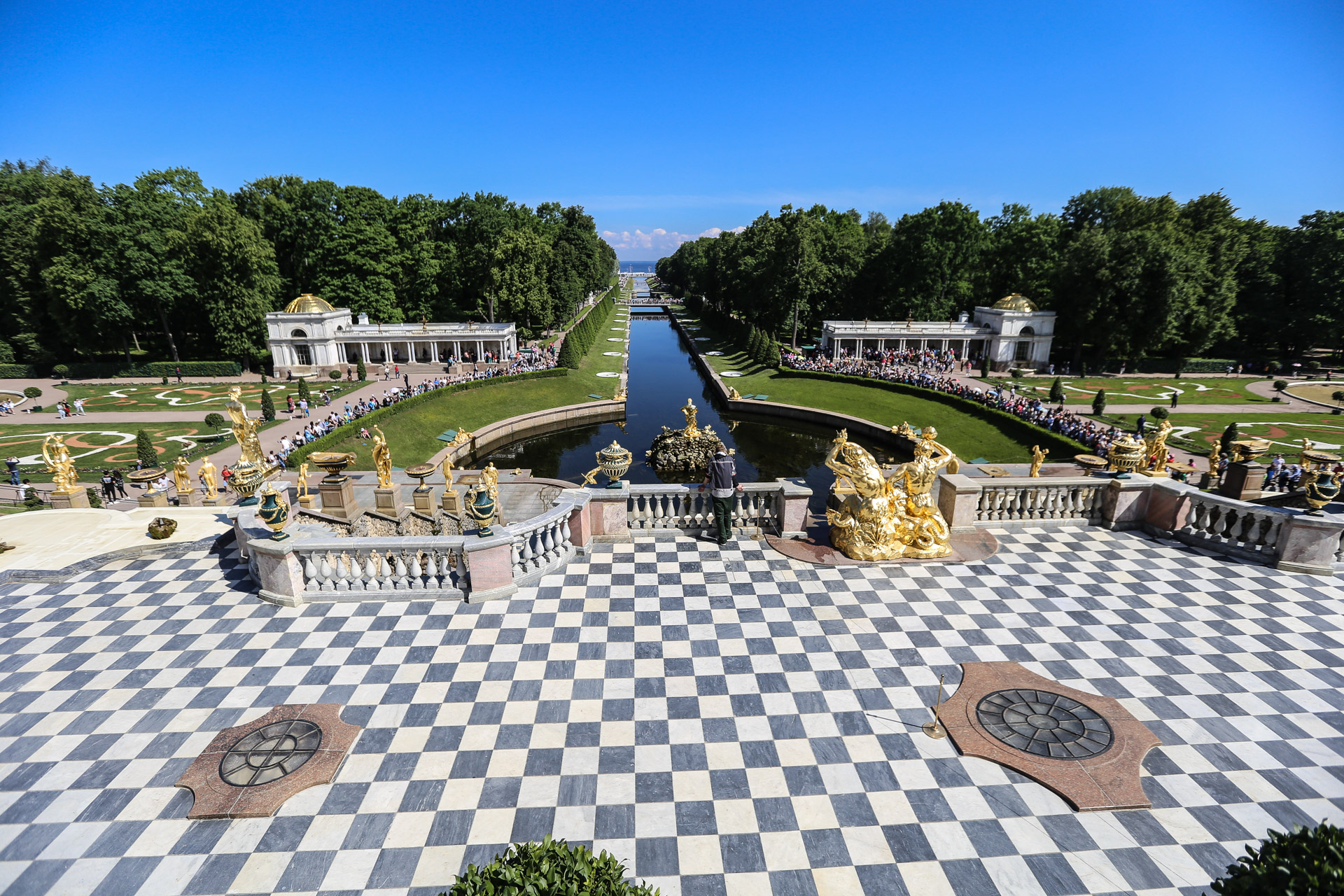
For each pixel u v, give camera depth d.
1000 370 74.44
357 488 23.36
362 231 80.56
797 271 83.94
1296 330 70.75
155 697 10.76
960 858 7.86
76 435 47.41
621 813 8.51
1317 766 9.19
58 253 67.56
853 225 108.50
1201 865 7.72
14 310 72.00
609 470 16.73
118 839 8.15
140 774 9.17
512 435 57.41
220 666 11.60
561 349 72.69
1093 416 50.75
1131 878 7.57
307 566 13.78
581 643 12.24
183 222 74.88
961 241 83.75
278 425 49.88
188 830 8.28
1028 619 12.95
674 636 12.46
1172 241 69.69
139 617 13.24
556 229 109.06
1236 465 19.75
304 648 12.11
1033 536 16.88
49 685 11.09
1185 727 9.94
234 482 15.98
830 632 12.55
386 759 9.44
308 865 7.77
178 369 71.06
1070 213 88.25
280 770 9.12
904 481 15.79
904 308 87.12
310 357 74.88
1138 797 8.65
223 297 71.81
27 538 17.25
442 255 95.44
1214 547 15.92
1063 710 10.27
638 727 10.08
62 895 7.42
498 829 8.26
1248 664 11.45
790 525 16.62
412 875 7.62
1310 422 48.78
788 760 9.44
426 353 80.31
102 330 70.00
